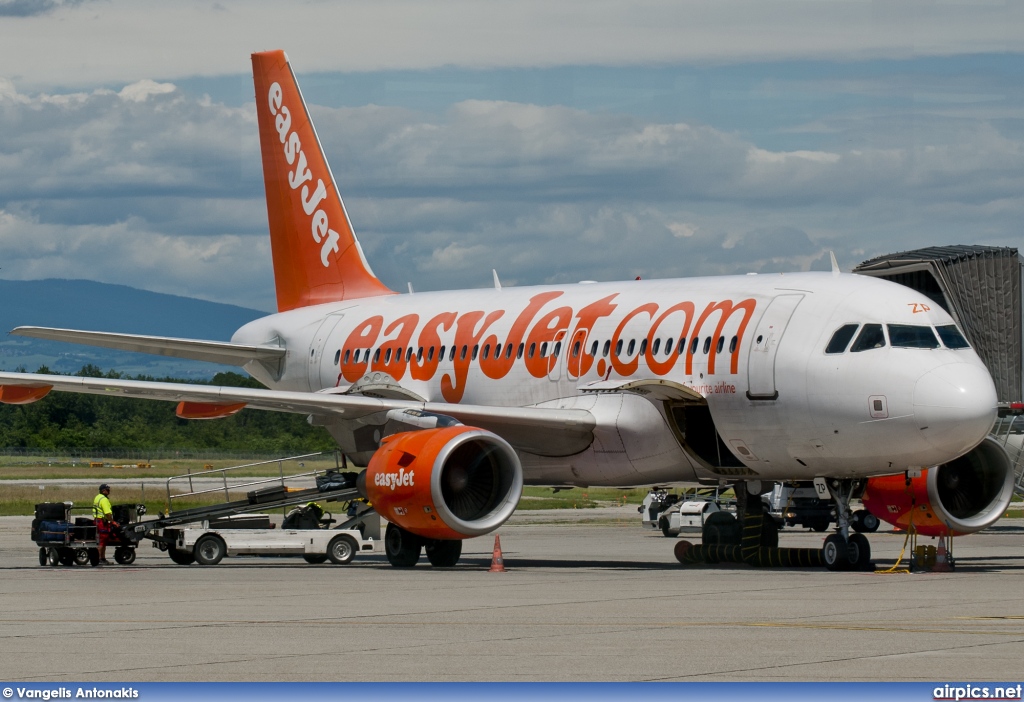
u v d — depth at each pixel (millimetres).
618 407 79125
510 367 87375
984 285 122812
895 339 69188
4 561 88875
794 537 121750
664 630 44469
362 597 57500
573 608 51969
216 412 86312
